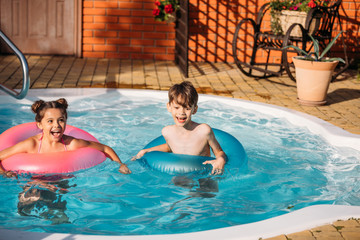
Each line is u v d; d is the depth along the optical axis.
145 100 6.04
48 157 3.42
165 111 5.58
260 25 8.08
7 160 3.41
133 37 8.86
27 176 3.33
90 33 8.80
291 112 5.44
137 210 3.06
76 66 8.04
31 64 7.97
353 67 8.67
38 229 2.76
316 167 3.96
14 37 8.71
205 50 8.87
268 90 6.81
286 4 7.30
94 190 3.32
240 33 8.80
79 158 3.49
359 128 5.02
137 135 4.68
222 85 7.04
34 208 3.01
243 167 3.73
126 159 3.98
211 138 3.61
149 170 3.54
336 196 3.37
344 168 3.96
